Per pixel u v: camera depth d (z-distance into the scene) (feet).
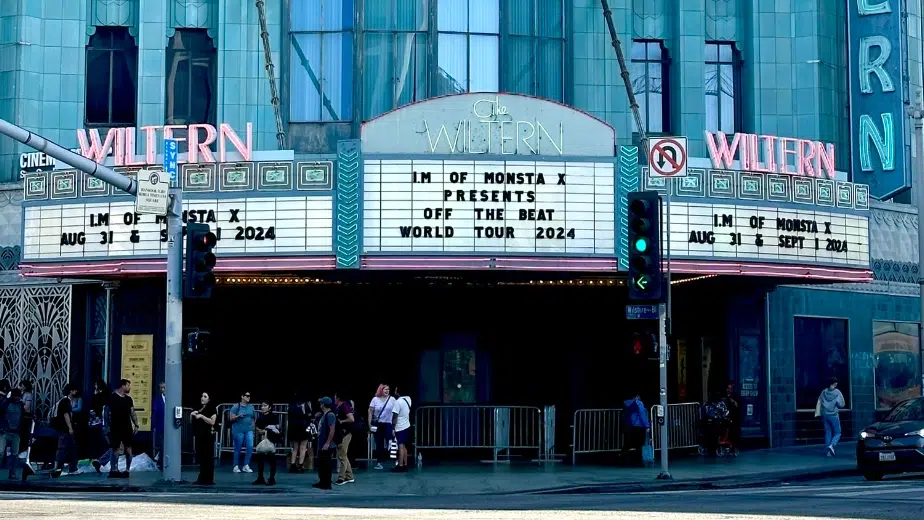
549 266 102.22
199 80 123.54
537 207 102.42
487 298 124.16
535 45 124.36
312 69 121.60
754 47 128.98
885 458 90.12
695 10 127.75
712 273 107.45
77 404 107.65
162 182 91.30
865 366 135.23
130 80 124.26
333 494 86.22
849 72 129.90
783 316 129.29
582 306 125.08
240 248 103.19
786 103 129.08
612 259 102.99
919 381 139.64
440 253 101.50
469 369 123.85
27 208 110.01
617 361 125.39
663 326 95.45
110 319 120.26
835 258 112.78
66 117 122.52
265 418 96.27
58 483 94.07
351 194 101.91
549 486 91.15
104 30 124.57
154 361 119.24
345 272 106.63
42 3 123.03
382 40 122.01
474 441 114.01
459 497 83.35
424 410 114.32
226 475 100.53
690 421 116.98
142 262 105.70
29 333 122.52
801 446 128.57
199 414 93.09
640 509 67.00
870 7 128.16
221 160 104.37
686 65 126.93
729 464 109.19
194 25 123.54
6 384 103.35
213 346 121.80
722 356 126.11
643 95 127.44
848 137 131.54
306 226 102.53
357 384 123.03
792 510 64.69
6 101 121.80
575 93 124.36
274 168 103.24
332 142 121.08
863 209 115.03
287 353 122.93
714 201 107.14
